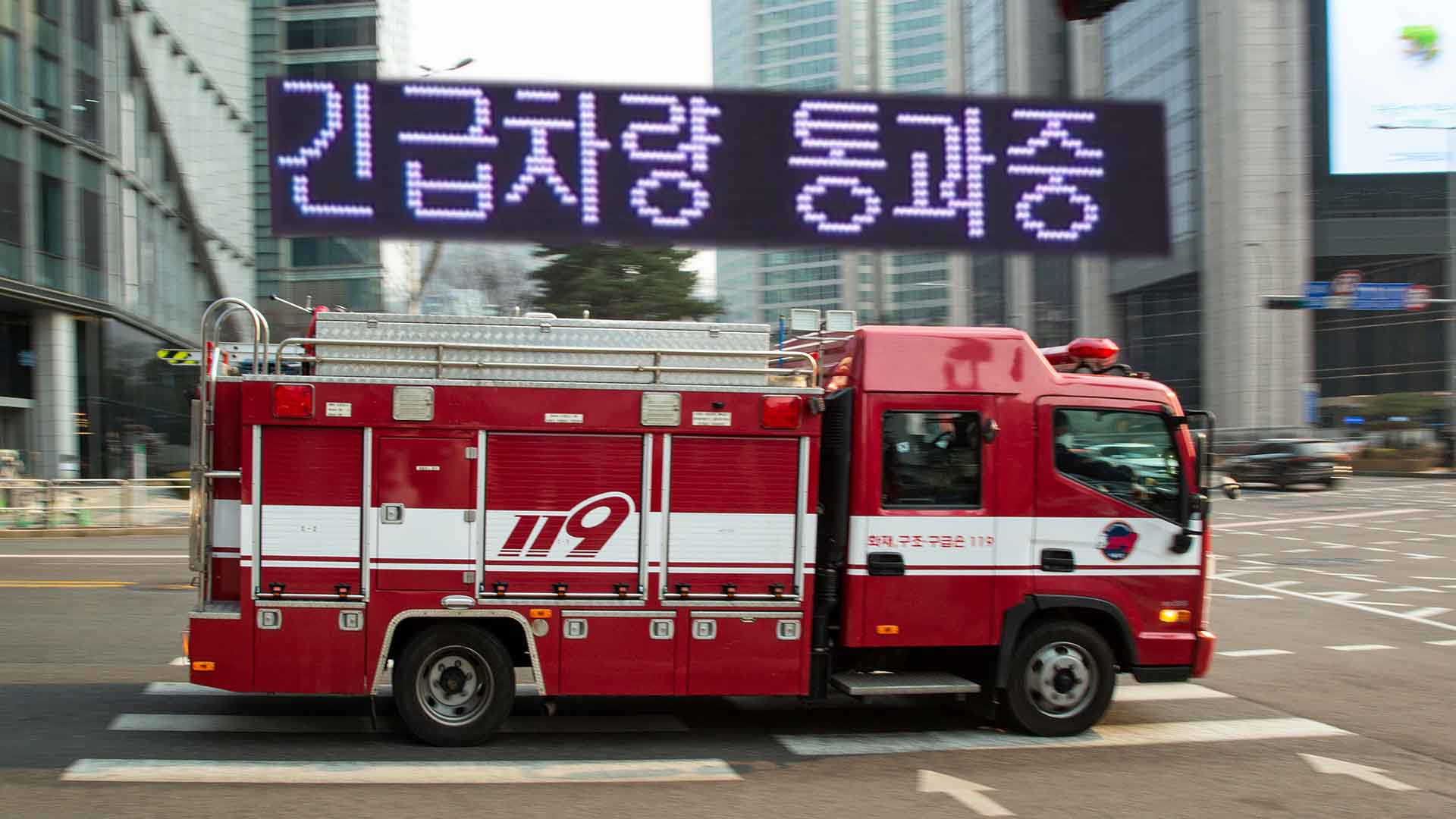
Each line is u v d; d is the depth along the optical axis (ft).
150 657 33.17
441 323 23.93
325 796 20.30
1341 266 199.31
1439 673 34.47
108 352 112.37
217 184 144.25
